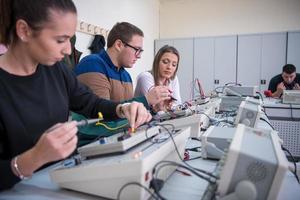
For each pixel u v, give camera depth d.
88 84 1.52
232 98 2.73
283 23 5.11
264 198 0.63
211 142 1.07
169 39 5.45
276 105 3.27
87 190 0.74
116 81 1.69
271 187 0.62
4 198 0.73
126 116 1.05
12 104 0.86
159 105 1.53
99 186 0.72
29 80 0.92
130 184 0.67
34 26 0.77
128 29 1.67
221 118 2.08
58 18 0.77
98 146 0.80
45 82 0.98
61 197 0.73
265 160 0.62
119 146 0.78
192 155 1.13
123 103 1.13
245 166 0.63
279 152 0.69
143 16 5.01
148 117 1.08
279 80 4.19
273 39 4.75
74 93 1.14
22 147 0.87
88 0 3.22
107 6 3.67
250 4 5.25
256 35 4.84
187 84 5.33
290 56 4.70
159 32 5.89
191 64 5.29
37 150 0.67
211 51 5.14
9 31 0.84
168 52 2.31
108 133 1.09
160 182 0.75
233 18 5.38
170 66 2.32
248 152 0.63
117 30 1.67
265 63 4.84
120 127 1.10
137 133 0.91
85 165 0.74
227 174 0.64
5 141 0.86
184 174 0.90
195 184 0.82
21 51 0.88
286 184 0.87
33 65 0.94
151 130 0.97
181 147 1.00
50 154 0.66
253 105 1.76
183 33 5.74
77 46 3.06
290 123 3.24
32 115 0.90
